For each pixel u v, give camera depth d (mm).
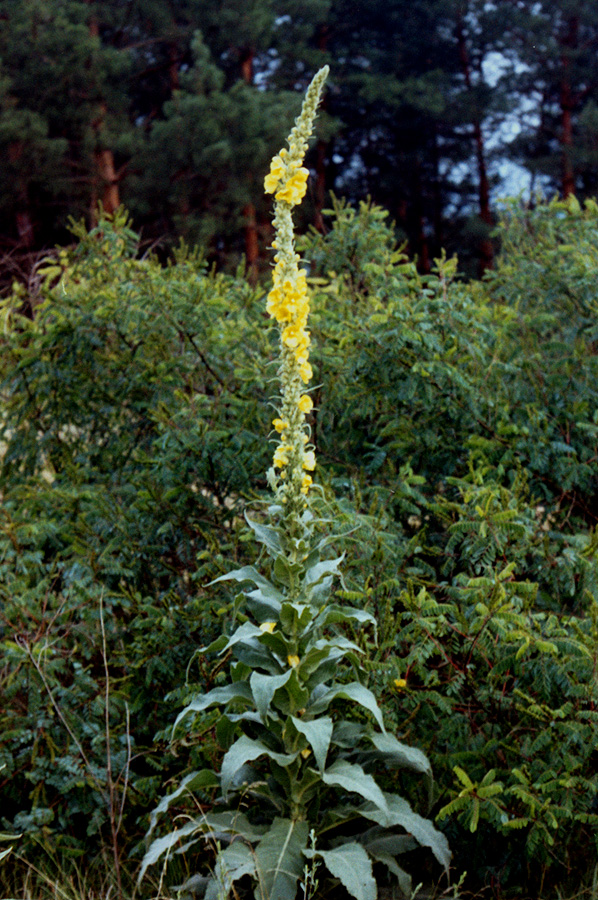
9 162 17188
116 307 5184
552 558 4141
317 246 5801
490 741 3582
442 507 4172
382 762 3512
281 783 3352
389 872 3479
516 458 4453
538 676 3566
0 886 3725
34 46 18312
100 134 18406
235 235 21609
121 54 19234
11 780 4023
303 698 3156
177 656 4191
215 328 5117
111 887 3561
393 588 4055
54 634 4254
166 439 4535
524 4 28328
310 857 3074
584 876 3650
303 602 3213
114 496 5141
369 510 4090
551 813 3328
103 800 3904
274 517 4105
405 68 27984
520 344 5020
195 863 3797
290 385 3217
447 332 4723
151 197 19078
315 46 27297
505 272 5734
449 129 27812
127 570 4449
